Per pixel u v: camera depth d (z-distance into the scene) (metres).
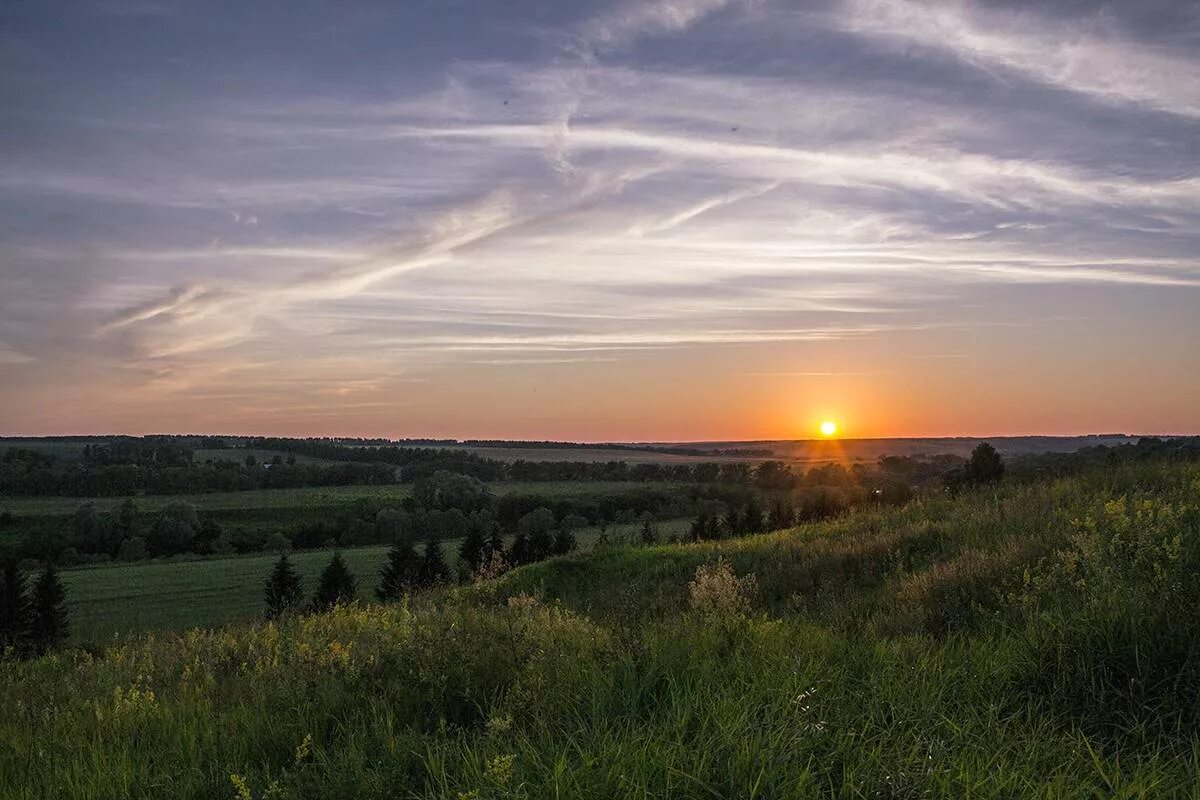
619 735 4.09
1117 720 4.30
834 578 11.15
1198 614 4.87
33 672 9.52
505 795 3.43
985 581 7.82
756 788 3.32
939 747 3.78
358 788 3.89
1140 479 12.34
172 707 6.25
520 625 7.00
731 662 5.26
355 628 10.27
